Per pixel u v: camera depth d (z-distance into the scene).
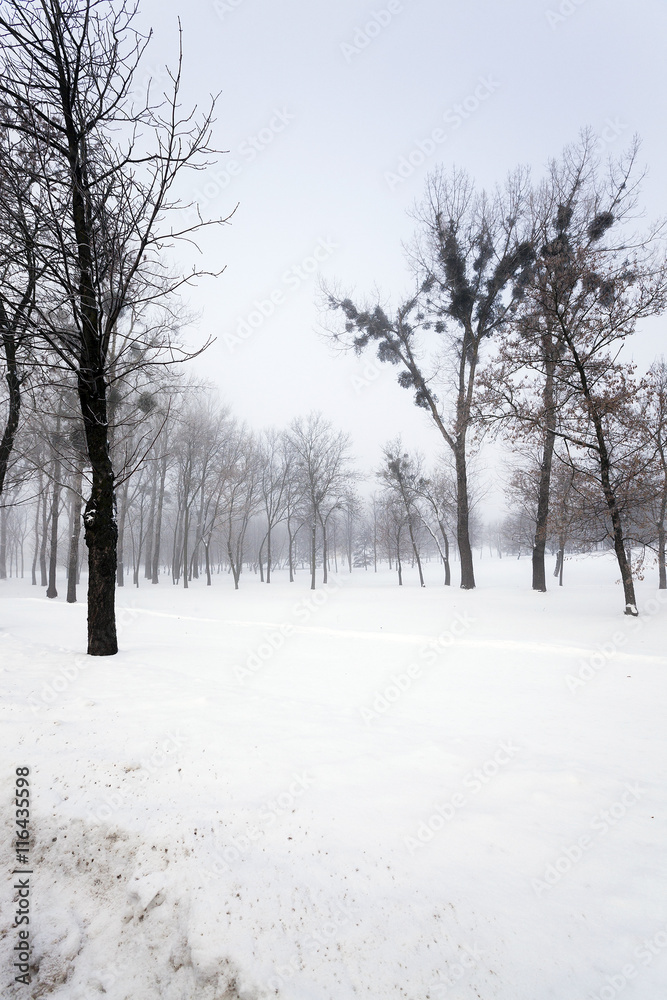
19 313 6.26
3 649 7.97
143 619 15.54
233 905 2.68
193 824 3.28
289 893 2.73
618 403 14.16
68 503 26.00
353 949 2.42
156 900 2.81
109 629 7.97
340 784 3.83
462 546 25.95
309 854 3.01
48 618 14.55
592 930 2.53
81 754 4.12
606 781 4.16
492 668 8.73
